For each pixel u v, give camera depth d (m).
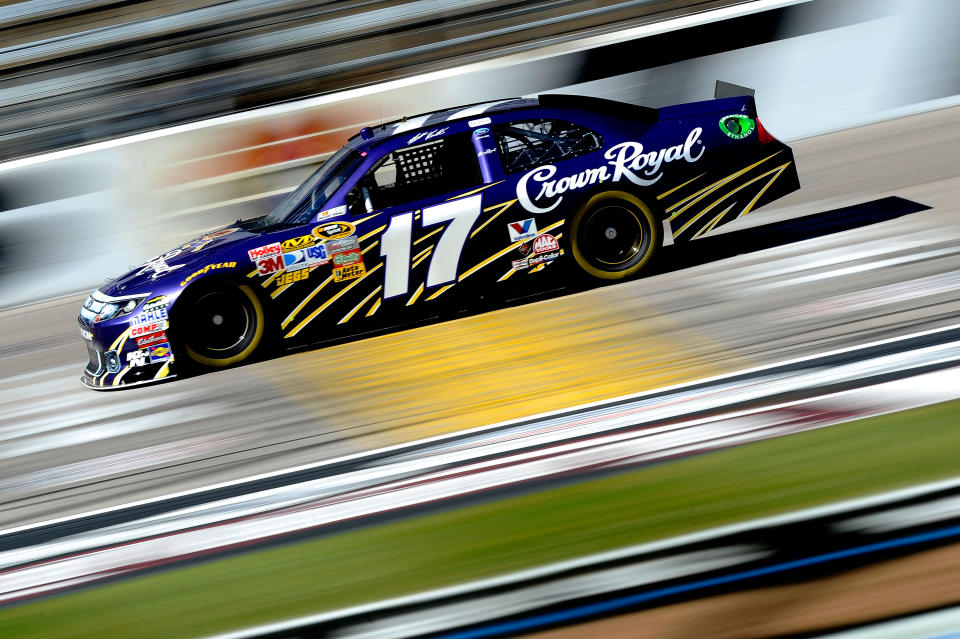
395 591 10.49
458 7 37.97
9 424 19.55
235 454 15.82
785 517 10.61
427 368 18.52
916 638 8.57
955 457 11.34
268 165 31.78
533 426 14.85
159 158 30.77
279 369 19.95
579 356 17.72
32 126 35.16
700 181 21.48
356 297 20.47
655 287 20.86
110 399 19.97
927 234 21.28
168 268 20.47
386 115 32.41
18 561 13.23
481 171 20.86
